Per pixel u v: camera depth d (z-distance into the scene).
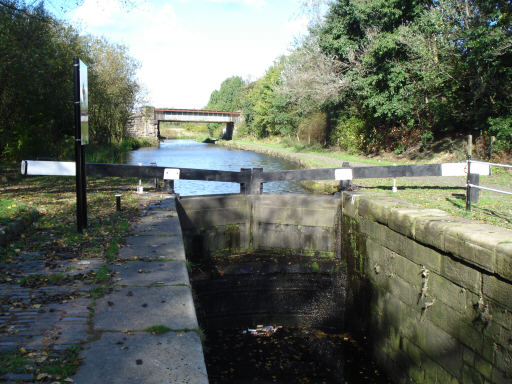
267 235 9.70
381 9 20.02
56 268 4.33
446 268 5.22
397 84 19.42
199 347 2.88
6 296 3.62
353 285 8.34
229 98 89.56
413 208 6.60
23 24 15.54
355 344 7.62
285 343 7.52
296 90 28.11
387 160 20.16
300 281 8.70
